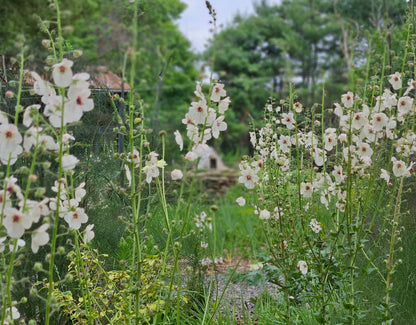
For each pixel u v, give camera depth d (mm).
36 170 3363
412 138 3256
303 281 3371
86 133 4273
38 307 3498
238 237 7395
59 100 2377
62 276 3645
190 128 2895
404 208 3879
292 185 3914
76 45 14961
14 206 3330
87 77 2371
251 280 4160
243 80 23359
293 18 25203
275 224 3514
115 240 4246
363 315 3111
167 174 5539
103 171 4316
